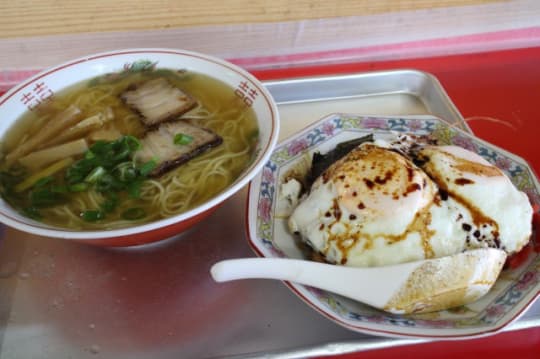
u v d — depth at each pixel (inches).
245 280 11.6
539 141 16.0
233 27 19.6
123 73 15.0
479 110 17.4
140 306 10.9
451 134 14.1
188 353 10.1
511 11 20.5
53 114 13.6
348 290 10.0
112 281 11.4
